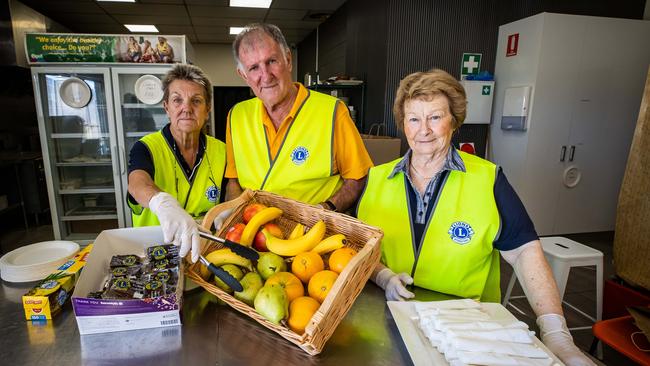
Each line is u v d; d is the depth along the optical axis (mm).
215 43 8336
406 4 3828
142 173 1223
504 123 3736
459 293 1064
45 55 3158
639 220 2234
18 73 4445
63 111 3453
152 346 721
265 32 1227
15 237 4051
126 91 3475
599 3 3857
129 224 3615
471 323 736
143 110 3535
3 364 663
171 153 1407
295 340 673
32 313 782
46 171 3406
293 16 5957
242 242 896
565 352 806
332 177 1483
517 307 2482
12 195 4199
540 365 653
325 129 1384
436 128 1005
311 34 7254
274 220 1030
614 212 3893
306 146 1383
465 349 669
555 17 3324
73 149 3602
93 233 3977
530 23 3459
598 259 2051
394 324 834
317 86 4508
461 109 1023
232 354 708
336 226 940
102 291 815
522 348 681
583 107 3555
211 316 826
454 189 1058
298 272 814
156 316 763
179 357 694
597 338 1921
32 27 4746
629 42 3514
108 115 3361
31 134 4754
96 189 3543
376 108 4246
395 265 1113
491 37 3992
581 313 2391
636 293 2180
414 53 3926
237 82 8633
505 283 2842
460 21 3922
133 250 980
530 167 3576
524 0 3971
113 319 744
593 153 3686
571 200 3748
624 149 3748
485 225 1021
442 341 706
